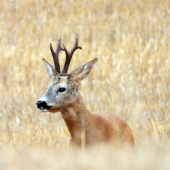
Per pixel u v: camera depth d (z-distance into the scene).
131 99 37.59
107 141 23.38
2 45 55.47
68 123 23.44
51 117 37.69
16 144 27.55
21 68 47.50
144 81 41.66
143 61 44.94
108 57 49.31
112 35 60.03
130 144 24.98
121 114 35.91
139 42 51.44
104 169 13.23
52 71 25.48
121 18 64.94
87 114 23.19
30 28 63.75
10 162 14.41
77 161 14.43
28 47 54.72
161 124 33.38
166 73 42.41
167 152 15.60
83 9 71.62
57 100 23.02
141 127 28.86
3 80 45.19
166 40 52.97
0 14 69.75
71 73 24.02
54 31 63.72
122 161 14.19
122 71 43.12
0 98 40.84
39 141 28.62
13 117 38.47
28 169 13.49
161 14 62.38
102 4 72.00
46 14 69.38
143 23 61.44
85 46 55.72
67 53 24.92
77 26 64.44
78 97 23.44
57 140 30.05
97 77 45.41
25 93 41.28
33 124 36.69
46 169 13.38
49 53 52.72
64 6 73.38
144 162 13.93
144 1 68.19
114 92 39.53
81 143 22.98
